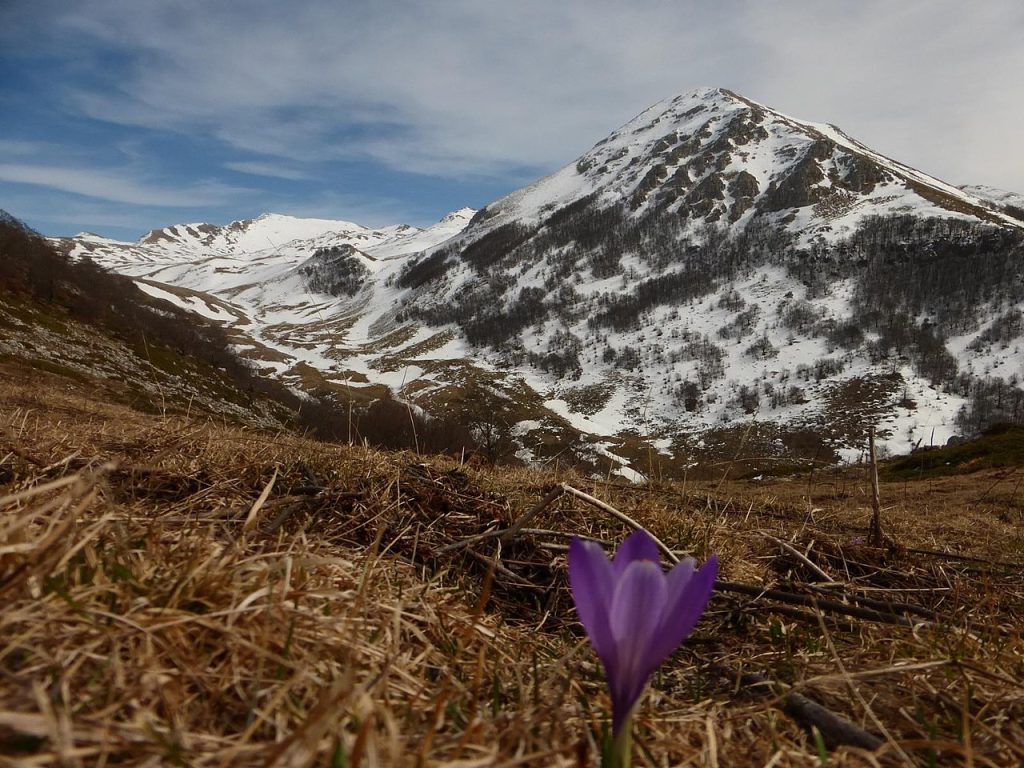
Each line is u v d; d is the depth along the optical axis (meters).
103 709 1.10
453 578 3.06
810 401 159.00
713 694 2.12
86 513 2.02
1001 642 2.54
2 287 58.72
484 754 1.21
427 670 1.79
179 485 3.44
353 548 3.08
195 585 1.55
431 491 3.97
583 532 3.89
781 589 3.38
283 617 1.55
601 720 1.58
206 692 1.26
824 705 1.89
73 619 1.29
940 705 1.85
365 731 0.88
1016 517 10.53
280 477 3.79
